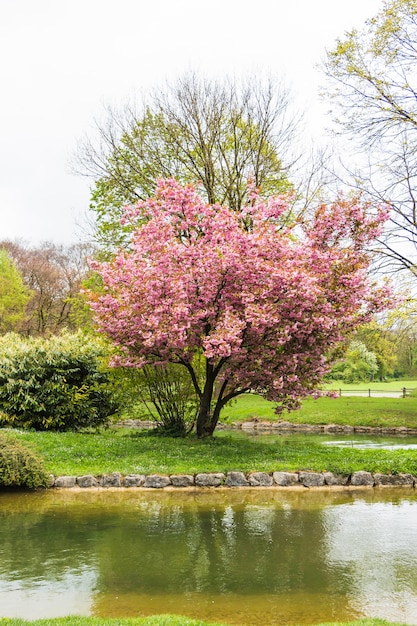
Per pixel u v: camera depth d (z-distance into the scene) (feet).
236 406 110.83
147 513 32.76
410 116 62.80
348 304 43.80
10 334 67.00
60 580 22.09
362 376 179.73
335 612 19.38
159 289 43.86
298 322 43.01
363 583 22.00
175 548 26.14
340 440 71.67
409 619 18.75
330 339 44.98
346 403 107.14
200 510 33.50
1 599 20.18
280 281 41.60
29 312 163.43
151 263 45.60
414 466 42.55
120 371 55.42
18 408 56.80
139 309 44.37
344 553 25.59
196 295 44.52
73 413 58.49
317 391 47.73
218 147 80.94
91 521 30.96
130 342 45.60
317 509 33.91
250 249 42.47
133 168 82.53
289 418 94.58
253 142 81.20
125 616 18.89
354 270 44.27
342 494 38.19
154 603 19.99
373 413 94.27
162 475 39.47
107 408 61.82
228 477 39.70
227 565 23.89
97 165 85.30
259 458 44.55
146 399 59.67
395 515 32.58
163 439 51.65
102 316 46.11
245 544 26.86
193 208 44.45
